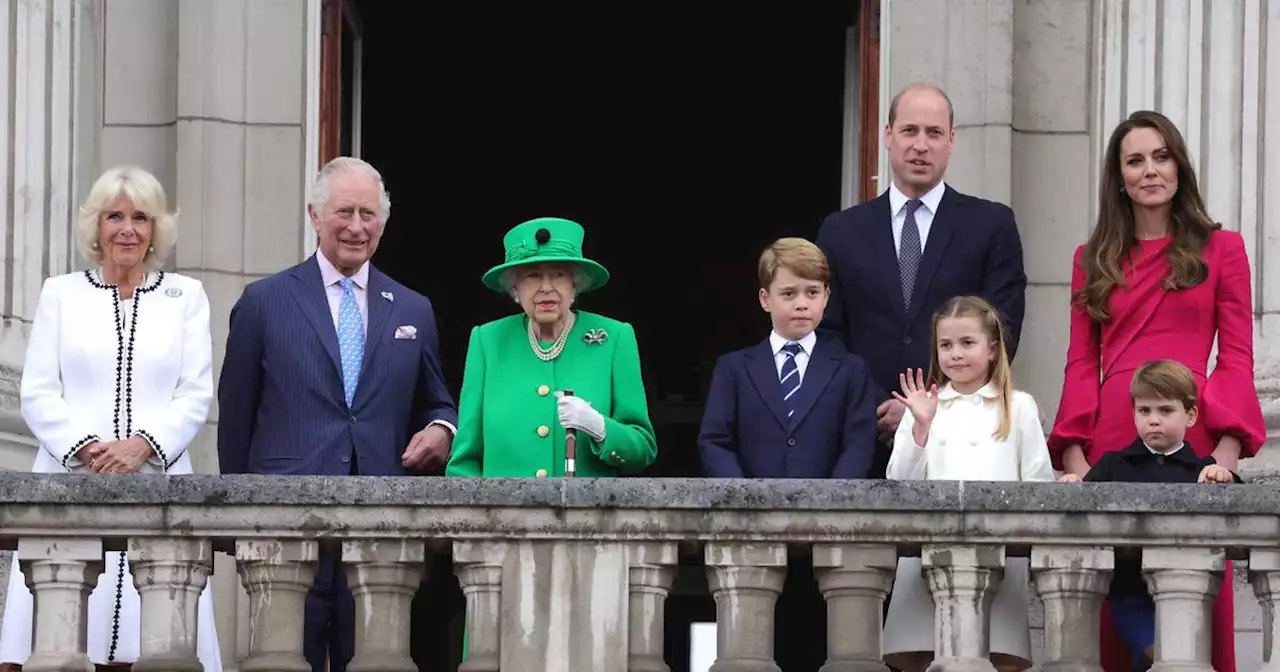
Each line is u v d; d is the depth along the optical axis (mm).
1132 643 34312
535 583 32750
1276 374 43969
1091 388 37000
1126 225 37125
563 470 36781
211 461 46344
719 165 74562
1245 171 45281
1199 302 36688
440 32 69938
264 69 47969
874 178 48469
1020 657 34094
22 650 34625
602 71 72312
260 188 47625
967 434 35594
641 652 32688
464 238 75312
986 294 39250
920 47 47844
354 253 37312
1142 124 36875
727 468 36781
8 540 33188
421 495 32812
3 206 45406
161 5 48344
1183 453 35125
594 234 75438
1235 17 45844
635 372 37375
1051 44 48062
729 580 32812
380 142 74375
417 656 55406
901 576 34625
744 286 74875
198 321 36594
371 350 37281
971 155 47375
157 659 32719
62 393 36062
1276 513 32625
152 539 32938
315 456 36719
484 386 37219
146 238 36406
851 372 37281
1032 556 32875
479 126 74125
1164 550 32781
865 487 32781
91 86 47812
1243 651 41875
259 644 32781
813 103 72438
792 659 37969
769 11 67562
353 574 32906
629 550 32844
